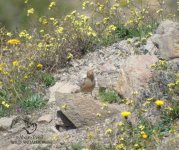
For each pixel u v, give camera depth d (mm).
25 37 16734
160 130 12211
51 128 13195
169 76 13250
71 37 16094
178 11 17141
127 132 12141
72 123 13078
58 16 17906
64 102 13086
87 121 12906
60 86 14695
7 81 14781
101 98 13758
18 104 14266
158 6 17688
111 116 12938
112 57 15398
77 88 14445
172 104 12594
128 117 12539
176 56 14188
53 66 15484
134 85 13375
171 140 11727
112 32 16438
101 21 16953
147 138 11789
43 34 16828
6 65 15039
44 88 14805
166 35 14383
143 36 15797
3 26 19016
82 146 12203
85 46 16047
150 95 13000
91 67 15242
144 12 16750
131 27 16438
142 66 13711
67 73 15289
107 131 12094
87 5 17516
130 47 15453
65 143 12484
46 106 14102
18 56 15883
